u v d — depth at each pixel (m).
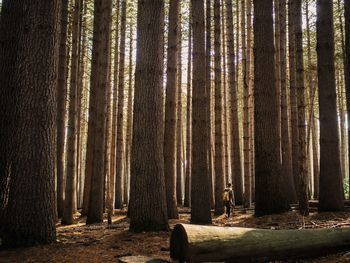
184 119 36.00
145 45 9.62
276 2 19.92
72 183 13.64
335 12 21.73
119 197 22.19
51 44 8.03
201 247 4.99
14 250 7.20
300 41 11.30
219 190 15.12
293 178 17.80
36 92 7.77
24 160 7.60
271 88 11.92
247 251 5.31
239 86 28.58
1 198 8.56
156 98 9.51
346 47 6.36
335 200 11.18
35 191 7.62
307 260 5.95
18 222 7.49
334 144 11.39
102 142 13.74
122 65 19.42
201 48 11.43
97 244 7.84
